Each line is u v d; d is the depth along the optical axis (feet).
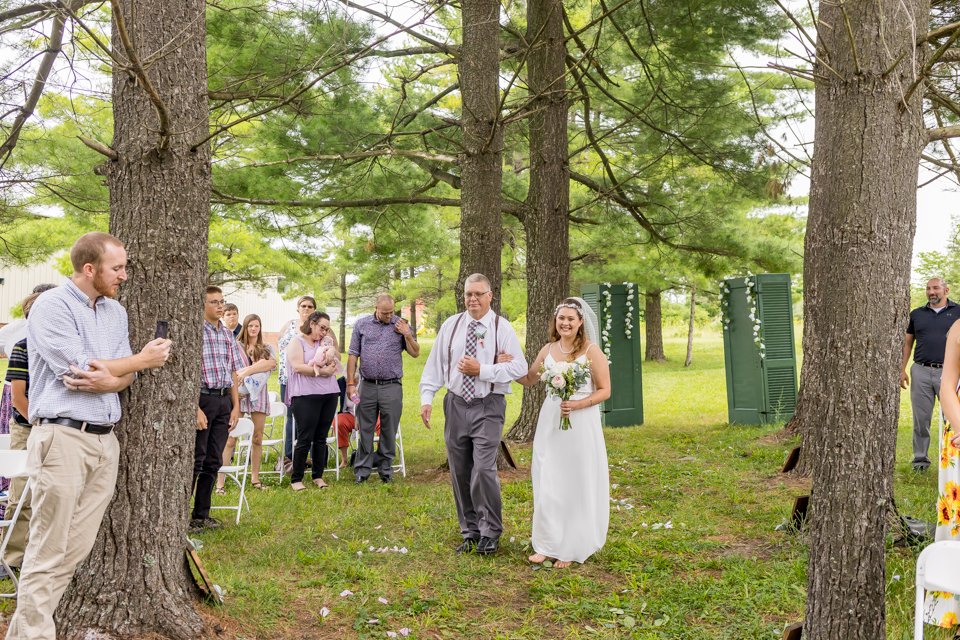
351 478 27.61
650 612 13.82
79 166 26.73
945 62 15.56
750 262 43.65
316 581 15.28
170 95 11.94
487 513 17.31
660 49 32.09
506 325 17.95
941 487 12.59
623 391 42.06
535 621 13.55
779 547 17.42
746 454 29.99
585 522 16.62
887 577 14.62
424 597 14.61
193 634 11.75
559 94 31.04
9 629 10.50
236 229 61.41
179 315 12.05
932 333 25.61
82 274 10.98
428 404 18.13
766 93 32.32
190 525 19.63
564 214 31.96
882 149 10.69
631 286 41.91
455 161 26.66
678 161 35.76
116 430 11.65
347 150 29.73
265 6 20.18
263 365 25.18
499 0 26.58
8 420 16.94
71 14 9.93
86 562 11.57
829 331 10.84
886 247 10.69
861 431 10.52
